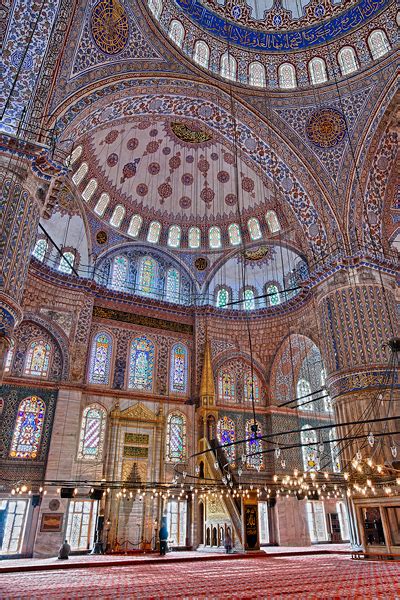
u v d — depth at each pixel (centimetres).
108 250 1770
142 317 1744
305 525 1622
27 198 914
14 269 856
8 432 1320
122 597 516
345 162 1460
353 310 1347
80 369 1487
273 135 1505
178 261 1919
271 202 1847
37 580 741
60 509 1295
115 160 1744
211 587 611
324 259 1469
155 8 1302
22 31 941
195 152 1847
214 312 1838
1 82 926
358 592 527
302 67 1517
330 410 1941
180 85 1333
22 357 1420
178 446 1614
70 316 1541
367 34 1428
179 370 1744
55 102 1023
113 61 1178
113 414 1523
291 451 1748
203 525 1497
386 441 1158
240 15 1503
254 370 1831
